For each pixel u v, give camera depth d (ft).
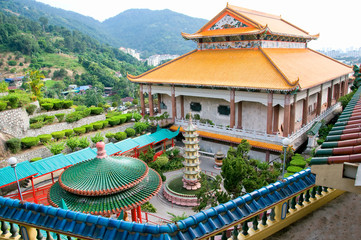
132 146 126.00
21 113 127.54
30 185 106.11
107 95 567.59
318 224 31.76
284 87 112.27
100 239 24.03
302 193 32.53
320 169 22.65
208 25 167.43
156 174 67.77
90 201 53.42
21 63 559.79
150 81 161.27
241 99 130.52
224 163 80.38
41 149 125.29
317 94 167.22
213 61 154.61
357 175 19.77
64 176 58.90
